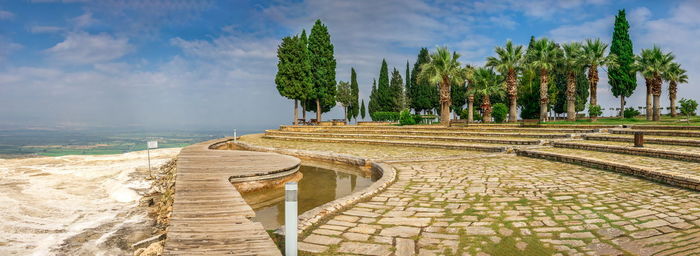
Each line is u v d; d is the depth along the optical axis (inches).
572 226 205.2
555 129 877.2
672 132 706.8
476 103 1959.9
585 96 1902.1
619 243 175.9
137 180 598.2
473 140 819.4
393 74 2271.2
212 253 165.0
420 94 2058.3
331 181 497.0
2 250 271.3
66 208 408.2
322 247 179.2
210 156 614.9
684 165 416.5
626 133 783.1
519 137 839.1
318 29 1652.3
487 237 189.6
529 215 230.1
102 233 315.0
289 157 596.4
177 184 353.7
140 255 223.6
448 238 189.5
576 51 1298.0
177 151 1174.3
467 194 297.1
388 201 277.1
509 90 1393.9
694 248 164.1
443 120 1256.8
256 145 973.2
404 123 1413.6
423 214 237.6
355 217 232.8
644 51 1365.7
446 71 1230.3
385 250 173.6
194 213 239.6
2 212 377.7
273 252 166.4
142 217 370.3
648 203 254.4
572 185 327.9
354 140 983.6
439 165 484.7
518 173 405.4
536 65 1333.7
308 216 229.6
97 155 1029.2
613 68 1558.8
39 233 314.7
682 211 229.9
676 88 1536.7
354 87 2404.0
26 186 538.9
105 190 518.0
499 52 1378.0
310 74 1558.8
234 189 327.3
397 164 503.8
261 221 311.1
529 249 171.3
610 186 320.5
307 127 1402.6
